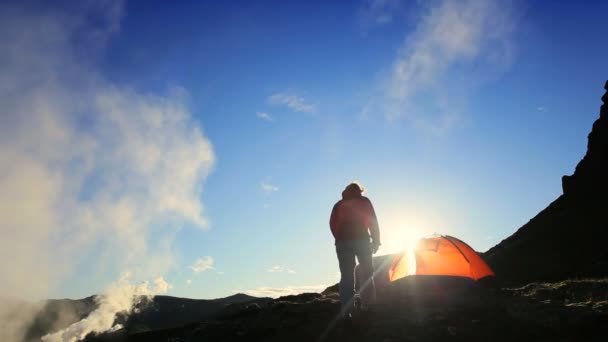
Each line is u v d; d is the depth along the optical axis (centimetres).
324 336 1073
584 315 1048
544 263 2255
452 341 966
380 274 1658
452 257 1541
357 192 1181
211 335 1204
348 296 1091
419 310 1195
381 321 1110
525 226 3044
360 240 1110
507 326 1038
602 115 3562
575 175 3319
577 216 2706
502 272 2314
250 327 1216
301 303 1410
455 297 1362
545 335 977
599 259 2058
